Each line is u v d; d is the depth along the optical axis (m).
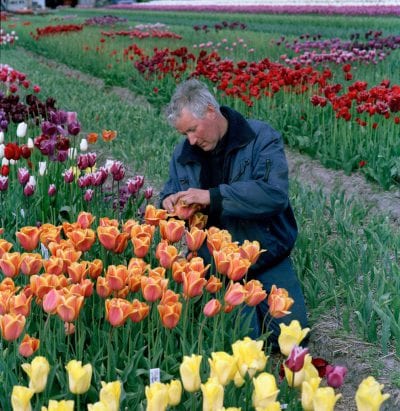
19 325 2.62
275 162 4.18
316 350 4.25
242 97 9.09
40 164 5.22
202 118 4.00
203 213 4.34
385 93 7.55
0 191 4.81
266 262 4.33
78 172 5.46
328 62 13.66
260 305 4.36
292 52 17.47
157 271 3.08
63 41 22.27
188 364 2.29
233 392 2.79
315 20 29.02
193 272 2.90
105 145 9.22
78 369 2.32
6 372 2.90
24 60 19.45
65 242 3.31
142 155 8.45
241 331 3.49
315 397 2.15
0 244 3.16
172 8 50.44
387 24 24.39
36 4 67.44
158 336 3.30
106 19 31.92
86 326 3.63
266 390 2.19
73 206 5.18
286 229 4.39
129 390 3.10
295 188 6.82
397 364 3.89
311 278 4.73
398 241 5.30
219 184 4.39
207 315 2.88
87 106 11.53
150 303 3.27
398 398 3.62
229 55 17.39
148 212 3.69
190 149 4.34
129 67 15.04
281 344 2.52
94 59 17.55
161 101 12.16
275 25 28.30
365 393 2.10
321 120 9.11
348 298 4.35
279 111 9.50
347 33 22.17
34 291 2.95
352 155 7.78
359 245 5.19
